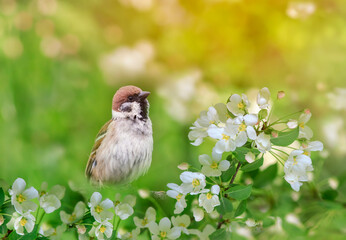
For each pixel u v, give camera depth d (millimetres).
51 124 5320
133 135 4945
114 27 6730
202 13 6422
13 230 4730
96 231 4738
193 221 4777
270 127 4734
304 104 5188
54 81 5414
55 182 4996
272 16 5711
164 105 5305
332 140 5109
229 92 5434
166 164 5207
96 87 5445
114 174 4953
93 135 5344
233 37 6047
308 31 5441
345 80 5383
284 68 5523
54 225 4750
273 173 4801
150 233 4770
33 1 5520
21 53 5441
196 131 4742
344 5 5422
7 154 5219
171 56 6496
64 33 5539
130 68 5562
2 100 5340
